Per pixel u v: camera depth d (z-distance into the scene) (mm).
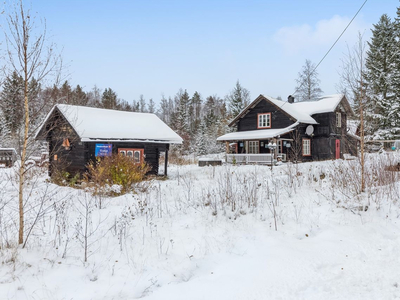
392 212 7133
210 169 19219
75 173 16203
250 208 8227
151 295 4383
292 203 8359
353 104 9867
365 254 5438
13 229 6836
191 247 6145
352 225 6738
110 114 18828
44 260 5406
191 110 73562
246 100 60719
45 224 7379
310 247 5840
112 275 5000
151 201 9656
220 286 4527
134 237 6621
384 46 30875
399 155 14039
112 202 9758
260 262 5238
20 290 4375
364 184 8664
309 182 10539
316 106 29172
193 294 4332
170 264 5449
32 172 15547
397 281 4434
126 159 12422
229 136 29172
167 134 19125
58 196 10680
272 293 4242
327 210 7672
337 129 28688
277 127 27812
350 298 4043
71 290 4469
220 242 6309
